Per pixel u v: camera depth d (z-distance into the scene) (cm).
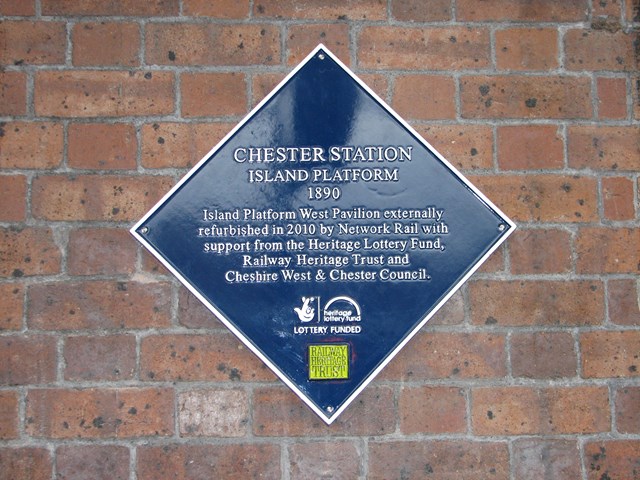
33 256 154
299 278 154
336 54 161
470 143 160
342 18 162
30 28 159
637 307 158
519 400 155
